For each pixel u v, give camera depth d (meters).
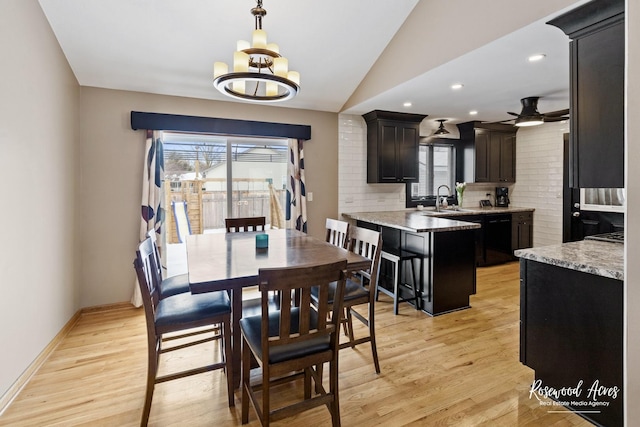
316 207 4.41
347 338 2.72
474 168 5.20
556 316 1.85
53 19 2.50
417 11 2.99
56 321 2.63
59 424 1.75
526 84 3.28
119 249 3.40
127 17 2.65
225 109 3.81
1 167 1.84
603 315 1.63
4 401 1.87
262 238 2.44
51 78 2.52
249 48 2.02
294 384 2.13
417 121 4.68
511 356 2.44
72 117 2.99
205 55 3.09
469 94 3.60
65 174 2.82
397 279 3.25
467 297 3.41
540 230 5.27
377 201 4.84
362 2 2.84
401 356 2.44
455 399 1.96
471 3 2.47
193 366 2.34
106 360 2.41
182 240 3.88
